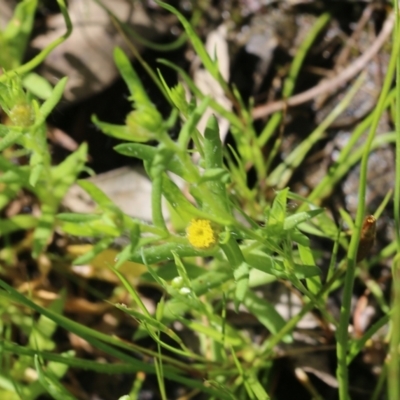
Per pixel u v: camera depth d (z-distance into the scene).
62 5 0.39
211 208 0.34
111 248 0.41
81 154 0.41
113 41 0.44
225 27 0.45
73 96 0.44
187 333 0.42
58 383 0.37
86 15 0.44
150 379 0.42
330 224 0.39
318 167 0.44
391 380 0.34
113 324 0.42
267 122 0.45
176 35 0.45
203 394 0.42
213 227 0.34
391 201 0.43
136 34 0.45
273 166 0.44
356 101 0.45
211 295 0.40
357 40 0.45
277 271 0.35
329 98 0.45
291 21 0.45
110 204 0.34
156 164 0.33
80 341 0.42
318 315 0.41
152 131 0.32
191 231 0.34
